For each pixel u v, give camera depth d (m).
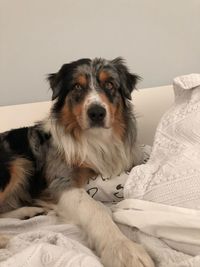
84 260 0.33
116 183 0.52
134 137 0.59
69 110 0.54
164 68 0.72
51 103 0.64
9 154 0.56
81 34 0.69
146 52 0.71
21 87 0.71
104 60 0.55
